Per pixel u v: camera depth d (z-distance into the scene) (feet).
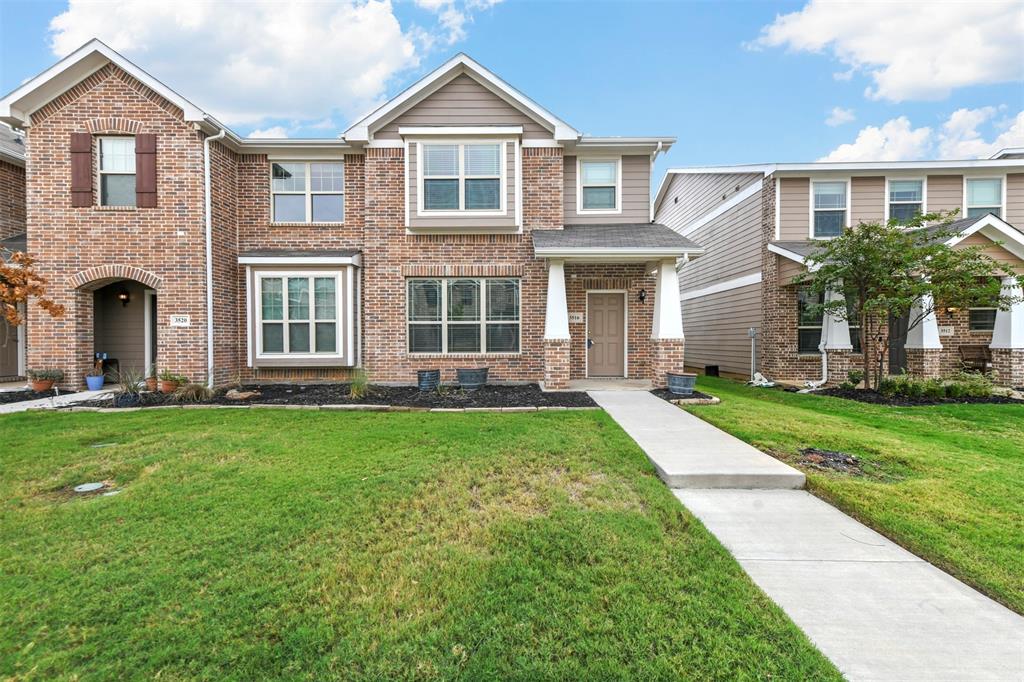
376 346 36.09
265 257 34.91
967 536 11.58
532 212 36.42
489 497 13.79
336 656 7.47
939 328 41.42
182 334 33.17
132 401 28.17
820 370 41.19
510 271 36.22
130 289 38.78
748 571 10.20
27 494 14.29
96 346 38.32
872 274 30.58
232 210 36.45
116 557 10.42
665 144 36.83
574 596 8.98
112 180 33.40
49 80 31.78
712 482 15.38
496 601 8.84
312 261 34.96
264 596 8.98
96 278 33.01
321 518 12.28
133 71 32.09
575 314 37.45
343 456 17.44
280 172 37.47
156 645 7.74
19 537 11.35
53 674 7.15
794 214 42.24
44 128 32.71
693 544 11.09
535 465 16.46
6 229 38.09
